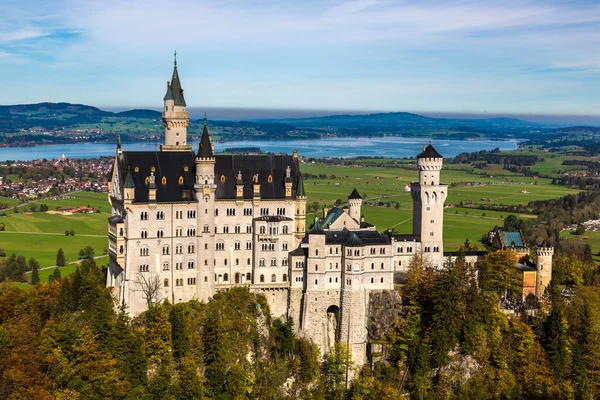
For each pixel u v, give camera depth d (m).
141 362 189.50
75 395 177.75
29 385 175.88
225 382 195.88
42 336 191.00
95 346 188.38
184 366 193.25
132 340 191.38
